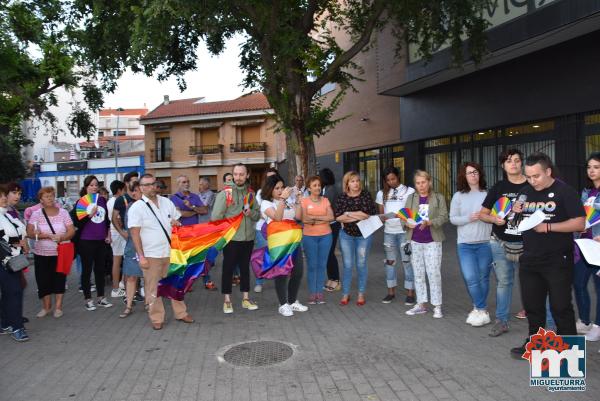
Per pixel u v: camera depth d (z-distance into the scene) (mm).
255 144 33969
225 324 5777
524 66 11586
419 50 11633
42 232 6172
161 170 36812
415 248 5793
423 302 5879
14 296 5301
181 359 4617
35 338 5422
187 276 5871
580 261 4855
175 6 7621
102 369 4430
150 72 9414
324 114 10586
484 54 10703
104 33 10992
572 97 10469
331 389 3832
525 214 4191
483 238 5242
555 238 3971
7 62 15680
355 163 19766
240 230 6234
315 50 9844
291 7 9766
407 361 4363
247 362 4477
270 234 6105
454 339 4926
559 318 4016
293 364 4387
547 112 11047
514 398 3561
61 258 6148
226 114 34094
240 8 9523
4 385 4113
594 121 10273
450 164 14625
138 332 5570
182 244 5801
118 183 7691
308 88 10805
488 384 3818
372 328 5395
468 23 10188
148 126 37156
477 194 5277
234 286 8047
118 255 7539
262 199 6289
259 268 6184
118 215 7199
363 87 18500
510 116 12039
